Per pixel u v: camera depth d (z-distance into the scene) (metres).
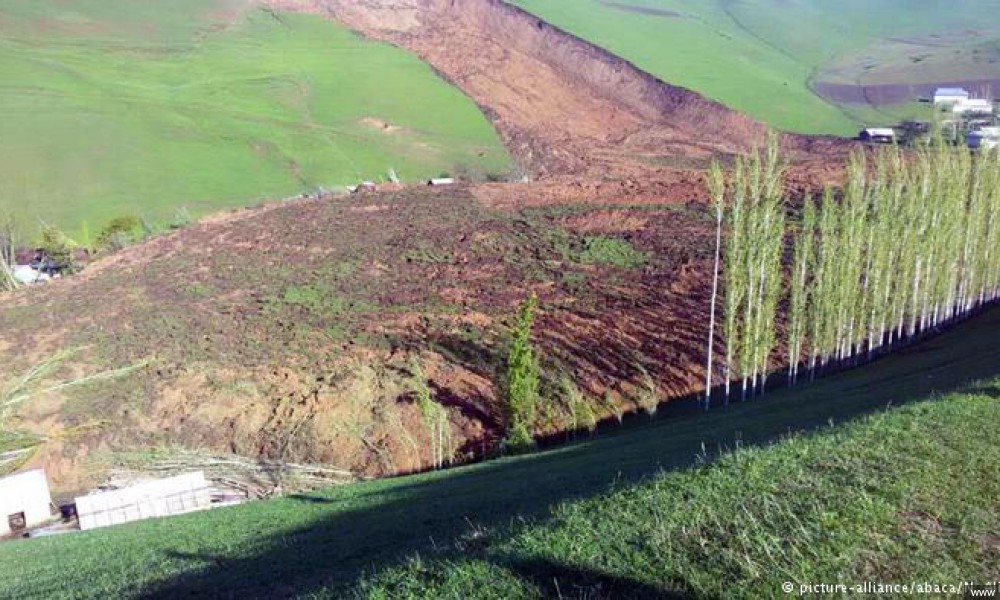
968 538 9.12
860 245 37.34
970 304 45.47
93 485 34.75
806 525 9.49
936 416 14.23
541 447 35.41
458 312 49.69
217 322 49.44
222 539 21.55
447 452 36.12
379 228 67.19
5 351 45.78
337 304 51.75
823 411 23.30
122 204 78.69
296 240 64.31
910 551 8.86
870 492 10.46
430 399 36.69
